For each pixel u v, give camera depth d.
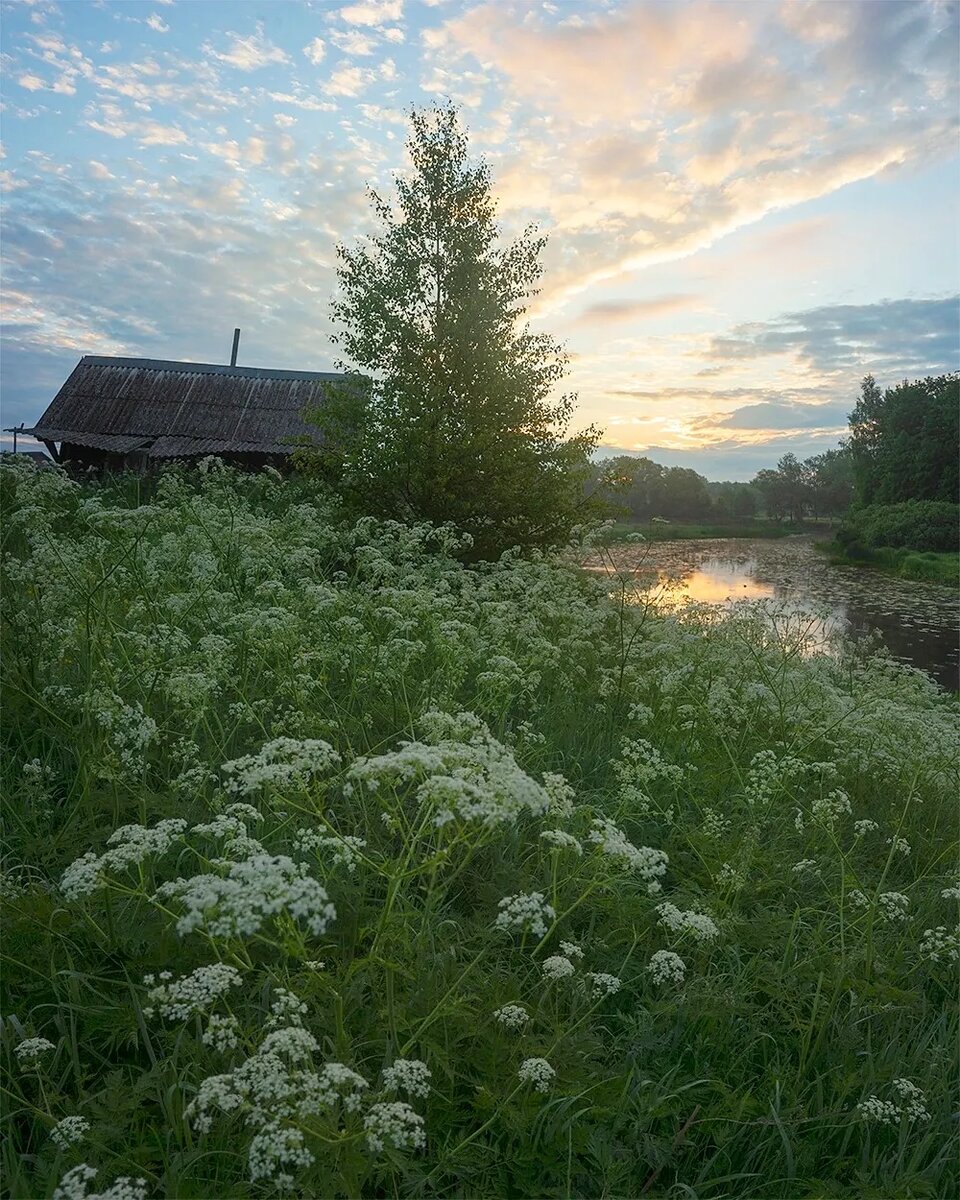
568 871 4.14
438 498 13.31
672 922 3.29
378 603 7.12
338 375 26.61
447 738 4.01
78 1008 2.89
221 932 2.32
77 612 5.43
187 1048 2.79
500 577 9.53
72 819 3.93
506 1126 2.71
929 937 4.01
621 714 6.95
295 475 16.31
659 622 8.64
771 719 7.07
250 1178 2.50
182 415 25.47
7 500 8.34
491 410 13.83
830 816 4.46
